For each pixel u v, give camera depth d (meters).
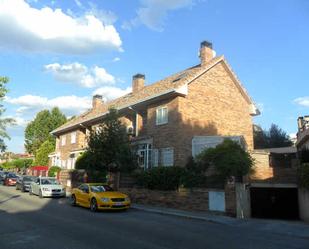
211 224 15.23
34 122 69.69
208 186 18.95
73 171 32.88
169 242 10.88
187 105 26.56
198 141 25.95
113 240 11.09
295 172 23.41
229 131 29.42
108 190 20.52
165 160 26.30
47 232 12.38
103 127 25.17
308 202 18.02
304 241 11.69
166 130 26.69
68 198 26.22
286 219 20.62
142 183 22.97
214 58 29.11
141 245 10.38
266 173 24.16
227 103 29.70
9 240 10.96
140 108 30.12
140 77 36.31
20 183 33.09
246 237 12.16
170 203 20.62
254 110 31.81
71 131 43.94
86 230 12.90
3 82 33.66
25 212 17.70
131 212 19.00
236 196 17.22
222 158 18.36
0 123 37.09
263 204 23.81
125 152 24.34
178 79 28.19
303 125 25.55
